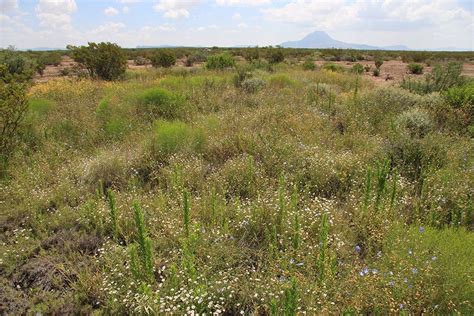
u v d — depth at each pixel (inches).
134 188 199.2
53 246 158.2
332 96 414.9
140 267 135.5
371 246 151.9
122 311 123.0
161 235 160.7
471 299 115.1
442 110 319.9
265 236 156.3
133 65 1310.3
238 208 173.0
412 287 117.9
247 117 321.4
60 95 467.2
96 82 588.1
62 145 280.8
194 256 136.9
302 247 147.4
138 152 249.3
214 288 125.3
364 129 303.3
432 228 155.0
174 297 117.3
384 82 742.5
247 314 120.8
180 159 236.8
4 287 135.7
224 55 836.6
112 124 307.9
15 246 157.9
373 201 180.2
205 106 388.8
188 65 1236.5
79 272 142.4
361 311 116.1
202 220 172.6
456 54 2124.8
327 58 1739.7
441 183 195.9
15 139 269.4
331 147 262.8
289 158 232.5
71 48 675.4
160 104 375.2
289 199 184.9
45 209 192.1
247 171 212.4
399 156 231.0
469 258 130.0
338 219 165.2
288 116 321.4
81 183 216.5
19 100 267.1
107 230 170.4
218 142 266.1
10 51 710.5
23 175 220.1
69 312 124.8
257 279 125.0
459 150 234.4
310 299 116.6
